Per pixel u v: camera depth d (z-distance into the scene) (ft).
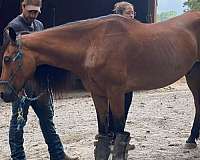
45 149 19.98
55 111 30.96
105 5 52.54
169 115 28.40
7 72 14.52
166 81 16.87
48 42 14.89
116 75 15.07
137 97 38.24
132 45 15.51
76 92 38.42
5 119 28.78
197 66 19.33
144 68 15.92
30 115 29.22
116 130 15.33
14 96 14.64
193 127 19.57
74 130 24.04
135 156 18.30
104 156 15.52
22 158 15.94
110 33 15.20
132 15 17.89
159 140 21.16
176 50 16.90
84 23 15.35
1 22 50.37
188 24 17.93
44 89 15.67
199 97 19.58
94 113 29.84
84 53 15.12
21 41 14.57
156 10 47.96
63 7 52.70
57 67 15.38
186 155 18.43
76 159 17.20
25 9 15.38
